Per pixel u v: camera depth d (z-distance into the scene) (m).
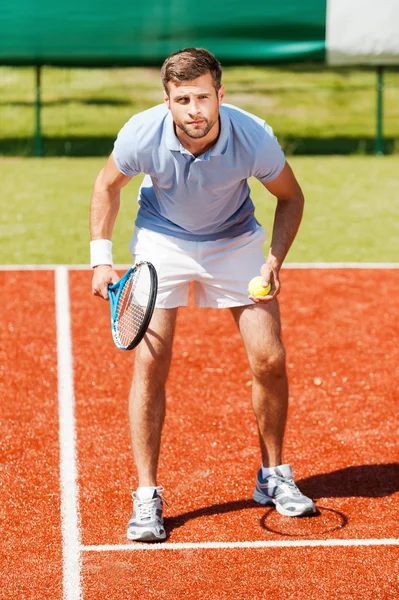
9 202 28.45
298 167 34.44
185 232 9.66
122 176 9.45
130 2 33.44
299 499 10.27
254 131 8.91
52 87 52.72
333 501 10.72
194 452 12.05
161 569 9.23
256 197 29.55
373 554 9.51
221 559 9.42
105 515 10.41
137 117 8.98
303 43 33.69
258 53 33.69
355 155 37.16
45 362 15.48
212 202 9.33
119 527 10.12
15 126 43.09
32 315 17.94
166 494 10.88
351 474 11.45
